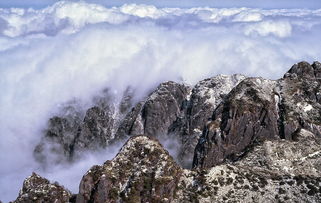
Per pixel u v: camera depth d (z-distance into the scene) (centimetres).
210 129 17912
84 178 11188
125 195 10838
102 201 10881
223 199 11050
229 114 17988
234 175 11844
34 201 11538
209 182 11481
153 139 12369
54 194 11762
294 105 18600
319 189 11300
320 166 13900
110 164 11625
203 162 17412
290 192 11300
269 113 17812
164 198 10862
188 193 11175
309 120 17775
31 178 12706
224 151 17412
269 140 15762
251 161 14250
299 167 13850
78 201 11119
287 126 17375
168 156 11769
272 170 13500
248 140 17638
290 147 14875
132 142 12238
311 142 15588
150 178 11119
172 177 11219
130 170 11481
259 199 11112
